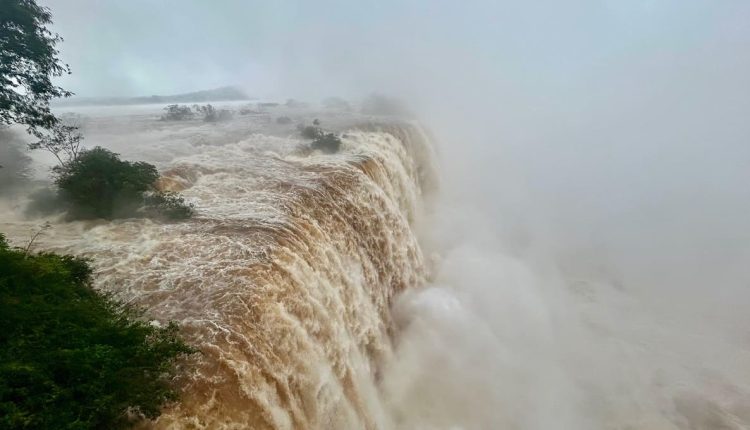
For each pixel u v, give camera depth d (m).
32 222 12.33
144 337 6.91
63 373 5.46
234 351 7.95
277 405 8.39
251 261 10.44
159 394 6.42
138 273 9.87
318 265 12.47
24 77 13.48
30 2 13.47
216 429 6.92
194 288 9.39
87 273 9.23
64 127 15.68
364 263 15.98
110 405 5.60
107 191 12.73
